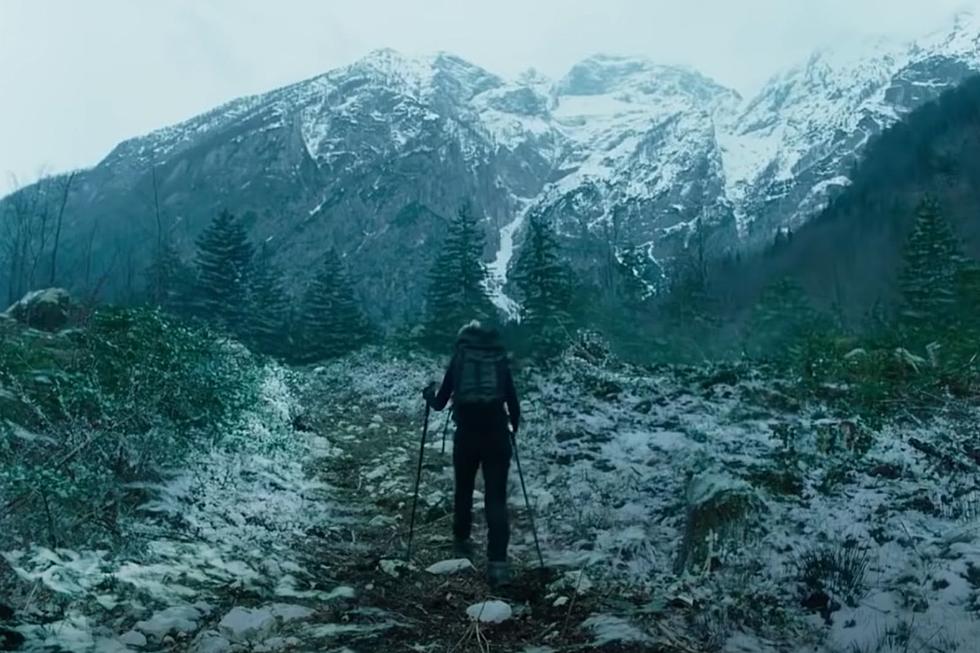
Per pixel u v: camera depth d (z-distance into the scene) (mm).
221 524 6359
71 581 4367
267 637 4062
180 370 7348
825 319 22031
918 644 3764
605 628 4172
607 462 8492
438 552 6238
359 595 4949
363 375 22812
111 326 7219
